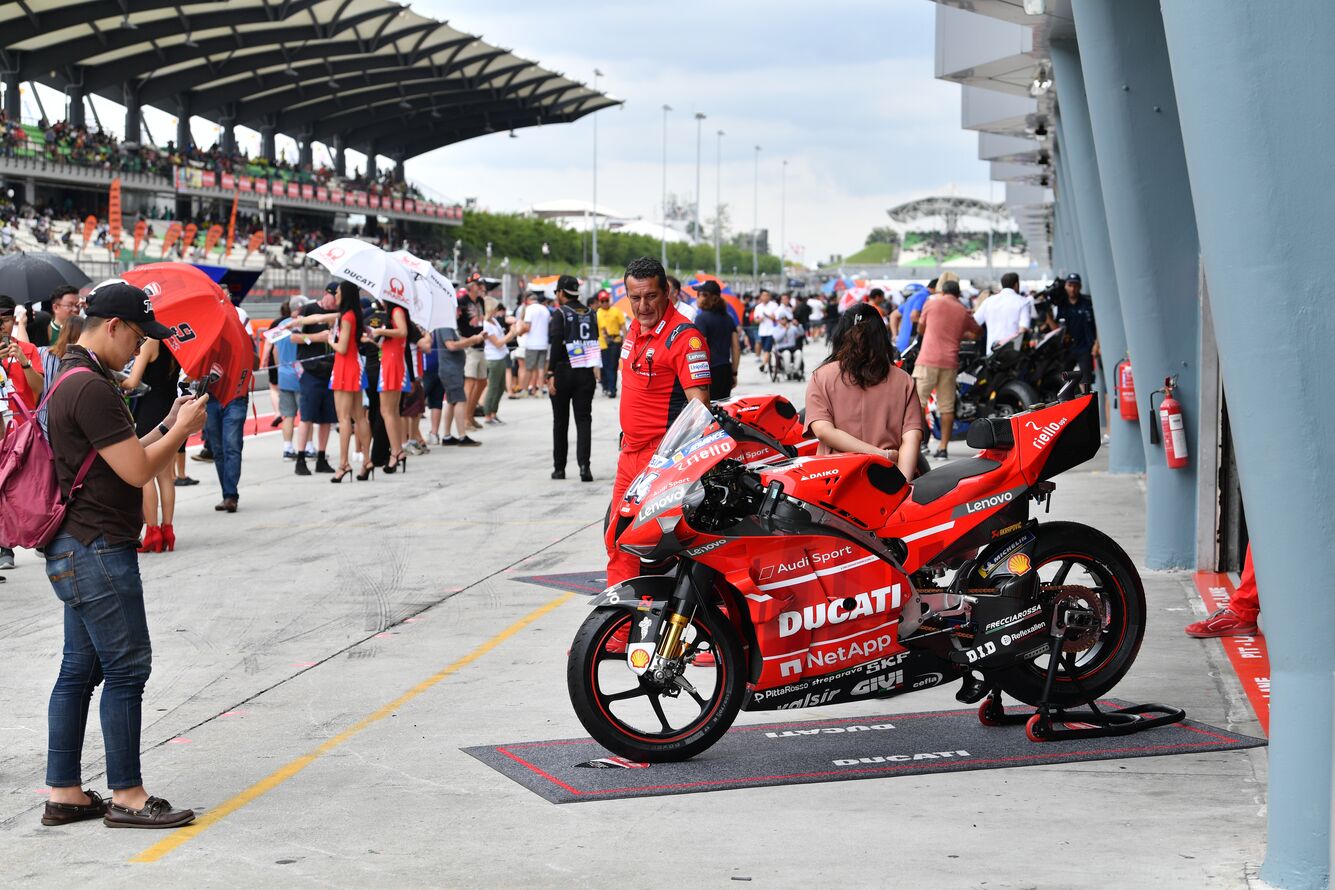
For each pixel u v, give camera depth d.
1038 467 5.57
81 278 11.09
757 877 4.20
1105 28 8.41
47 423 4.72
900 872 4.21
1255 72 3.62
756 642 5.25
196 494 13.56
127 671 4.82
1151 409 8.94
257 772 5.41
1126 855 4.30
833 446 6.07
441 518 12.00
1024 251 162.88
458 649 7.41
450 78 72.56
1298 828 3.95
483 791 5.10
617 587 5.38
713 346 12.33
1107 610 5.79
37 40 54.62
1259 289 3.72
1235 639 7.08
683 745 5.35
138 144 60.97
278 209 72.00
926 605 5.48
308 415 15.02
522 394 26.44
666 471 5.22
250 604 8.59
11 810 5.06
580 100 86.06
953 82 19.81
